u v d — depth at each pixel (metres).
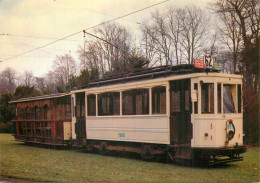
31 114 20.08
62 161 12.19
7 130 32.28
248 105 16.03
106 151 13.75
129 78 12.63
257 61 16.98
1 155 14.56
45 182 8.38
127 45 21.88
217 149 9.70
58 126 17.09
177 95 10.64
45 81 36.69
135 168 10.09
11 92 35.78
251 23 19.20
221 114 10.02
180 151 10.46
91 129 14.42
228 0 19.83
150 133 11.45
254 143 15.84
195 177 8.43
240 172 9.09
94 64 24.39
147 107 11.64
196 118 9.99
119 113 12.89
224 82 10.26
